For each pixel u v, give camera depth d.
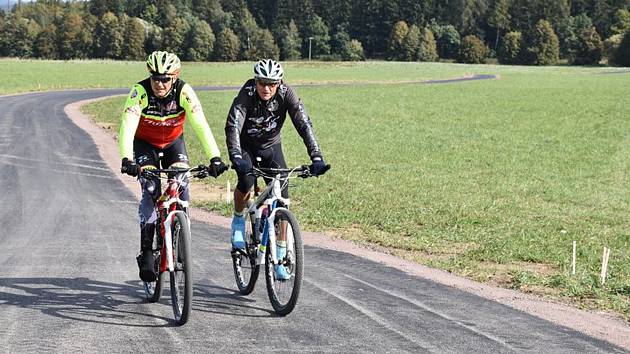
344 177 16.64
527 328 5.58
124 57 140.75
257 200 6.05
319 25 162.75
